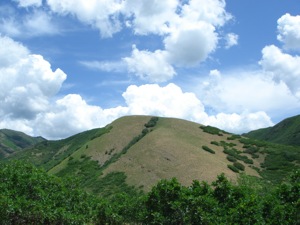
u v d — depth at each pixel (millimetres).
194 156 78750
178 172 71812
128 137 104438
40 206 23844
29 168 30969
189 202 23312
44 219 24641
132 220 35156
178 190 25078
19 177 26844
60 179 31172
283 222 20797
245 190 26109
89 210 32469
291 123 175250
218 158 82750
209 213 22625
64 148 160250
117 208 35938
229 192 24969
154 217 24578
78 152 106625
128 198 39219
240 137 107438
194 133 102000
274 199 22641
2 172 27094
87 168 90812
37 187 26516
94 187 74625
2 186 25156
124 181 74438
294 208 21047
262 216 21922
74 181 33406
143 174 75062
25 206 23125
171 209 24578
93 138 112125
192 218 22891
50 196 28188
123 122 116188
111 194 68000
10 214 22750
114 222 33875
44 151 189250
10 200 22219
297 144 143000
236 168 77875
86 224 30594
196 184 26859
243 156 91062
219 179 25781
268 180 73188
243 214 21500
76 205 30594
